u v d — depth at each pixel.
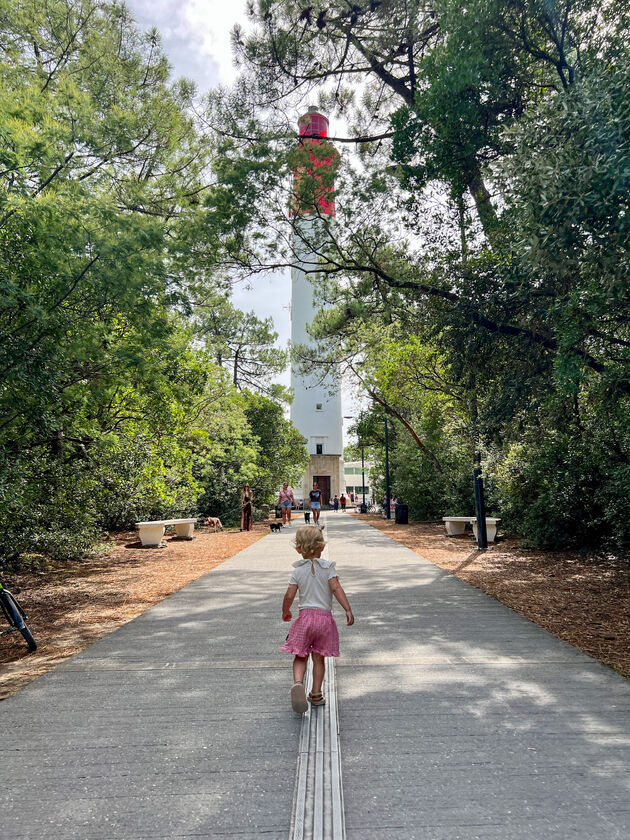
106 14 12.09
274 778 3.14
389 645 5.79
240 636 6.26
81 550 12.61
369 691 4.47
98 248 8.03
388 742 3.56
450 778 3.11
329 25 13.10
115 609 8.02
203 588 9.35
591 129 5.61
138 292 8.66
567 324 7.10
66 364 8.49
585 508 12.29
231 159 12.13
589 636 6.12
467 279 9.86
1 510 8.76
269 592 8.92
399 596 8.41
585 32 9.23
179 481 20.72
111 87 11.34
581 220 5.74
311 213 12.30
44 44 10.98
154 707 4.22
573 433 12.38
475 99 9.35
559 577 9.99
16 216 7.31
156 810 2.84
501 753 3.39
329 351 24.81
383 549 14.95
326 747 3.48
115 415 15.12
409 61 13.05
